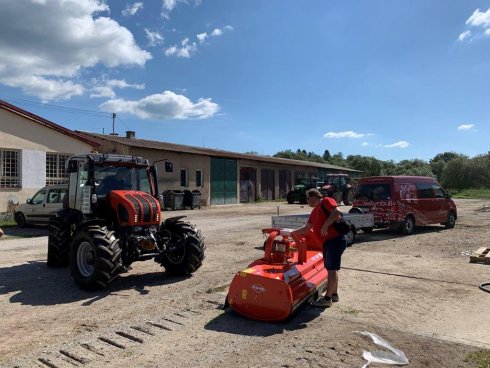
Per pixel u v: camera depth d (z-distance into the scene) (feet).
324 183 103.09
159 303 20.84
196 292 22.82
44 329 17.22
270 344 15.64
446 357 14.65
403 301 21.26
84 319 18.45
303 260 20.77
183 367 13.75
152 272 27.48
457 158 194.18
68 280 25.61
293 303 17.80
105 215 25.67
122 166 27.48
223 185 104.37
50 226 29.12
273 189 126.72
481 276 26.68
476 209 88.58
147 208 24.97
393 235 45.83
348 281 25.30
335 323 17.94
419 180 48.88
